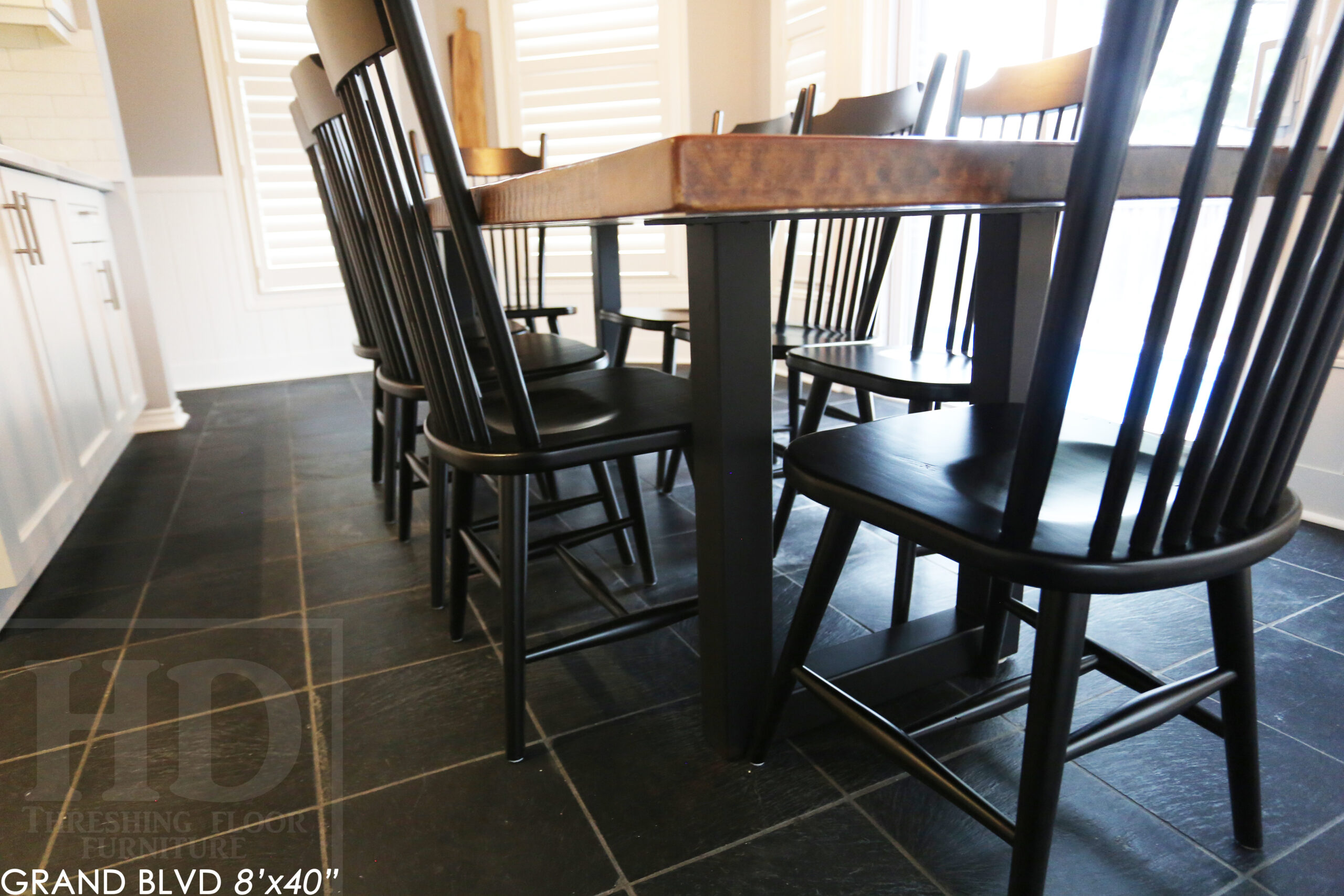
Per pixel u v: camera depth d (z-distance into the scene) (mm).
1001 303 1127
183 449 2795
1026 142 638
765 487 979
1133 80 460
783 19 3514
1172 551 615
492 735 1160
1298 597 1494
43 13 2545
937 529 676
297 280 4055
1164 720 787
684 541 1874
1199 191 503
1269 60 1814
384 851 942
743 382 916
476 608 1562
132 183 3096
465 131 3969
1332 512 1824
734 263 870
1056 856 911
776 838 951
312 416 3258
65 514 1867
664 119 3920
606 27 3852
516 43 3941
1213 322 549
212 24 3660
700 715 1200
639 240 4137
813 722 1146
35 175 1976
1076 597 644
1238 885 866
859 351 1651
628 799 1021
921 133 1524
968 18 2996
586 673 1322
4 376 1590
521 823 984
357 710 1229
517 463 977
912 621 1280
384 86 849
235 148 3824
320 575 1727
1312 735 1100
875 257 2115
